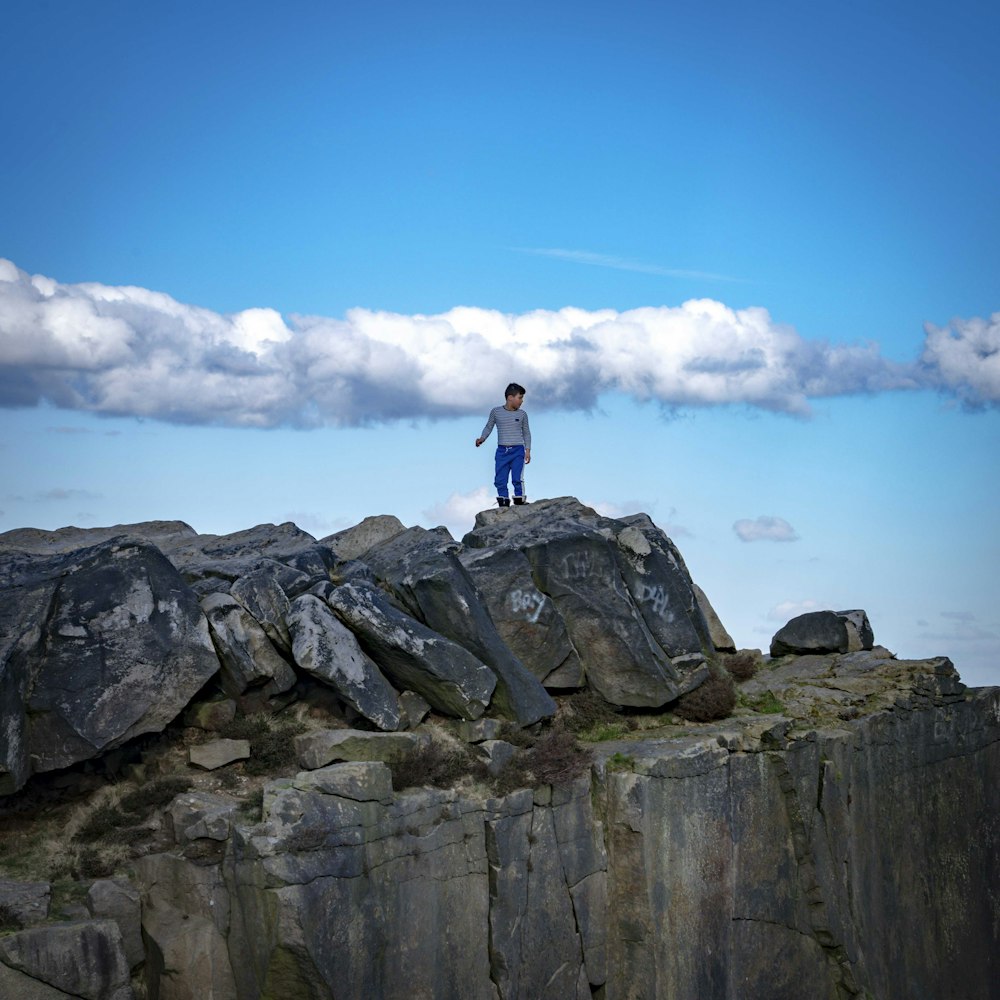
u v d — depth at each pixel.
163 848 19.25
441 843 20.56
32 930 17.53
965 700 32.38
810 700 29.09
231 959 18.75
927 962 29.77
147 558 21.45
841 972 26.62
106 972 17.92
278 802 18.75
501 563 25.44
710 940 23.95
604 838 22.98
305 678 22.64
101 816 19.69
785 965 25.58
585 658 26.06
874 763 28.61
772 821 25.77
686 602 27.98
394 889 19.73
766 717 27.23
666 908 23.06
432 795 20.66
